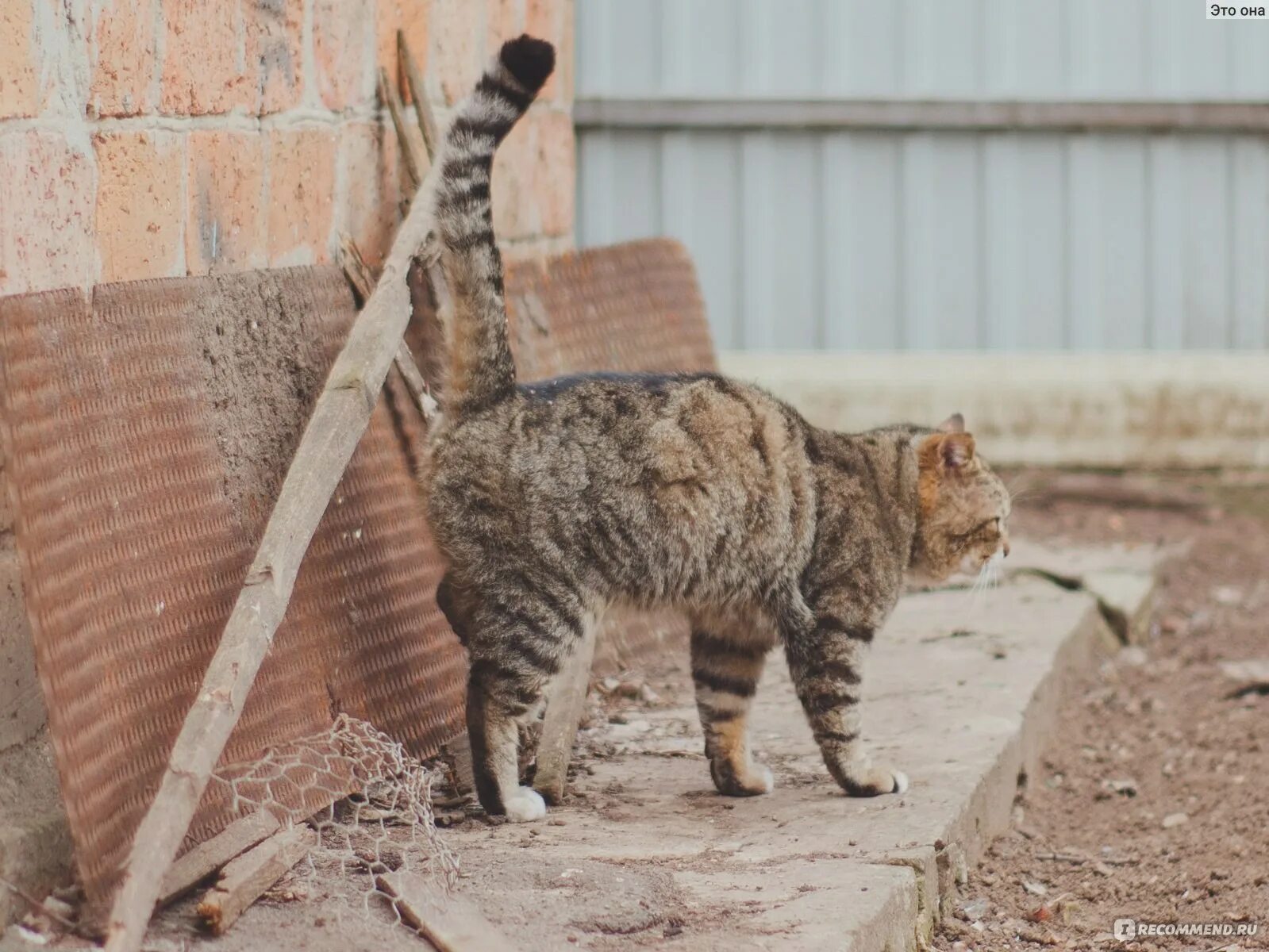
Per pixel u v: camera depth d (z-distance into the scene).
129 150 4.36
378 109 6.05
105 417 3.98
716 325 11.46
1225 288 11.45
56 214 4.02
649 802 5.13
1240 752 6.79
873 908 4.04
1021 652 7.18
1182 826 5.91
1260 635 8.70
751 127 11.30
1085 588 8.77
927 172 11.36
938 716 6.14
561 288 7.36
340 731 4.66
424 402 5.46
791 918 3.94
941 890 4.75
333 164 5.66
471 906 3.87
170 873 3.74
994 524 5.78
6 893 3.52
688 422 5.09
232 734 4.18
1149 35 11.19
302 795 4.36
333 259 5.65
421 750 5.14
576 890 4.06
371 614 5.06
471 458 4.91
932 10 11.18
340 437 4.45
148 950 3.46
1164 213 11.38
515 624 4.90
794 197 11.38
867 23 11.20
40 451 3.67
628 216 11.38
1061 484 11.03
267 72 5.14
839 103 11.23
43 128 3.95
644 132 11.34
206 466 4.40
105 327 4.06
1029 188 11.37
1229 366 11.24
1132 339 11.46
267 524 4.60
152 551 4.07
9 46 3.79
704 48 11.27
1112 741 7.11
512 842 4.58
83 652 3.69
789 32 11.23
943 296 11.45
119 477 3.99
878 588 5.34
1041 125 11.20
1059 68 11.23
